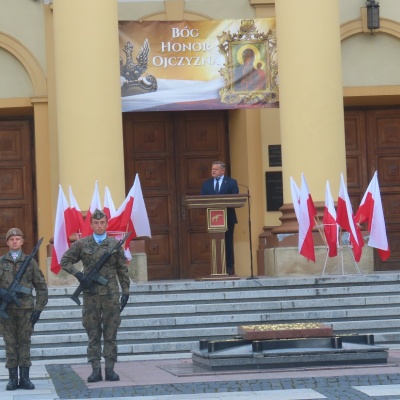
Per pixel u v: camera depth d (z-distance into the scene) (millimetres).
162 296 18094
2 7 23578
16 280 13344
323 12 20906
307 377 12914
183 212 24281
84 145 20391
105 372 13648
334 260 20328
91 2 20453
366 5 23859
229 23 21906
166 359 16047
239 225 23641
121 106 20938
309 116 20828
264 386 12344
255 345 13891
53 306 17875
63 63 20516
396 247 24703
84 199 20359
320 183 20781
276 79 21906
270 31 21938
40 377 14320
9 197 24188
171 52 21781
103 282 13516
